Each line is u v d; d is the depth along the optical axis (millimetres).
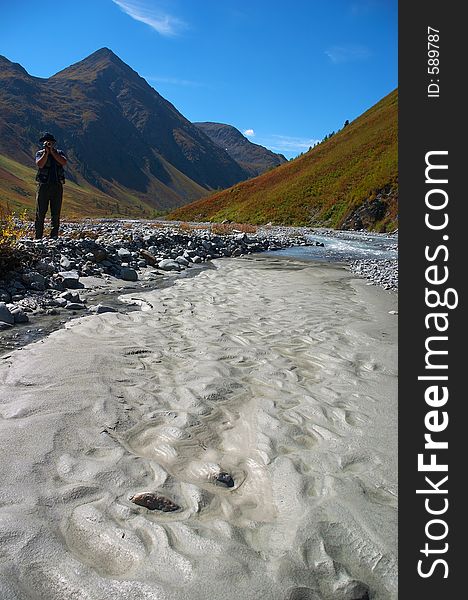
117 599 2299
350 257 18844
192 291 10453
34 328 6883
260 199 55656
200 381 5117
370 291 11125
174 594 2340
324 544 2799
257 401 4738
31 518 2758
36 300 8438
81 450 3557
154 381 5066
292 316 8430
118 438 3844
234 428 4230
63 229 18797
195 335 6922
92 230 18281
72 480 3191
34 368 5031
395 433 4258
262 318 8203
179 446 3832
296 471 3525
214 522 2932
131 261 13305
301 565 2637
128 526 2809
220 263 15750
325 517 3020
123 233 17125
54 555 2520
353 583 2553
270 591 2434
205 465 3547
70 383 4707
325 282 12367
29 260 9984
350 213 38312
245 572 2531
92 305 8664
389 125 54375
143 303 8961
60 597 2301
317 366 5934
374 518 3049
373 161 45875
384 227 34594
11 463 3262
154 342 6422
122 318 7664
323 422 4406
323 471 3590
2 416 3949
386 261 17266
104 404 4301
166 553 2605
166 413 4328
